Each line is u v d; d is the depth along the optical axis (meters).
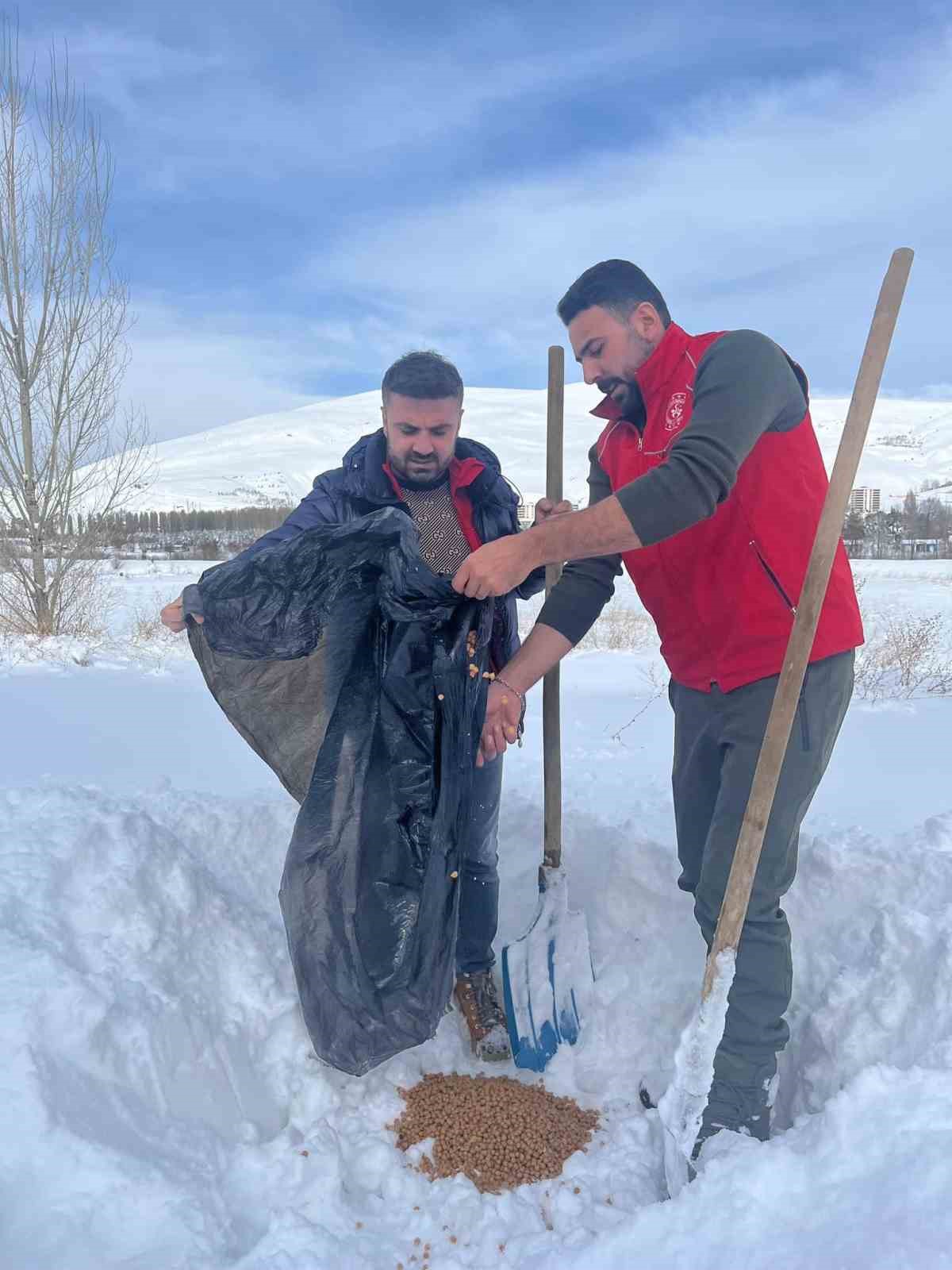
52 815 2.61
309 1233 1.73
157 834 2.66
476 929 2.55
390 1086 2.35
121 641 10.55
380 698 2.26
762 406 1.94
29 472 10.61
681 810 2.43
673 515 1.88
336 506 2.39
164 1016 2.10
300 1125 2.20
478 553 2.00
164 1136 1.90
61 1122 1.72
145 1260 1.57
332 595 2.24
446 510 2.45
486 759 2.45
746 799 2.10
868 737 5.95
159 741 5.66
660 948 2.73
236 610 2.22
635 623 12.50
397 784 2.25
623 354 2.21
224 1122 2.08
